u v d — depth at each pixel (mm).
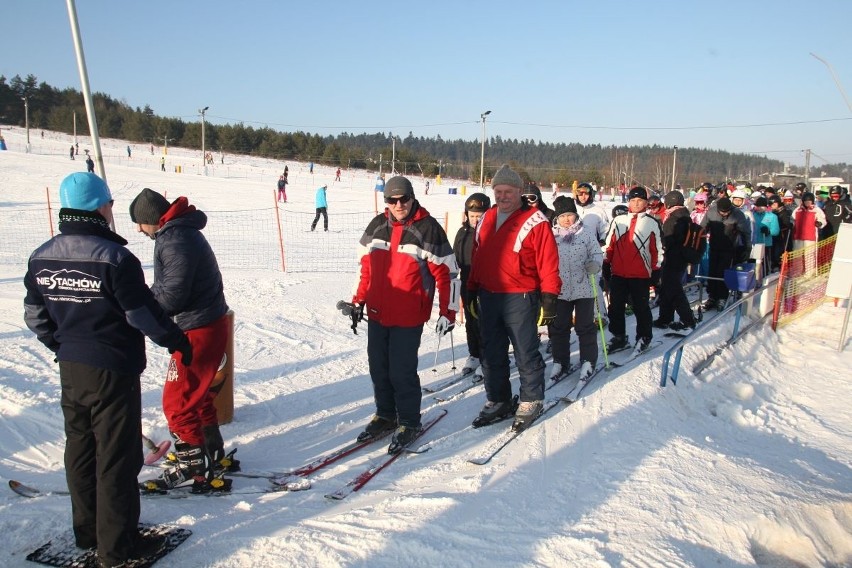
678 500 3381
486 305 4488
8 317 7121
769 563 3143
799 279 9117
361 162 71250
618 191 51156
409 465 3939
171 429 3467
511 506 3275
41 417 4453
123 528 2654
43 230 15711
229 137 75500
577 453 4051
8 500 3299
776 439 5195
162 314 2641
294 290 9422
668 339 7164
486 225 4504
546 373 6031
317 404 5148
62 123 81250
